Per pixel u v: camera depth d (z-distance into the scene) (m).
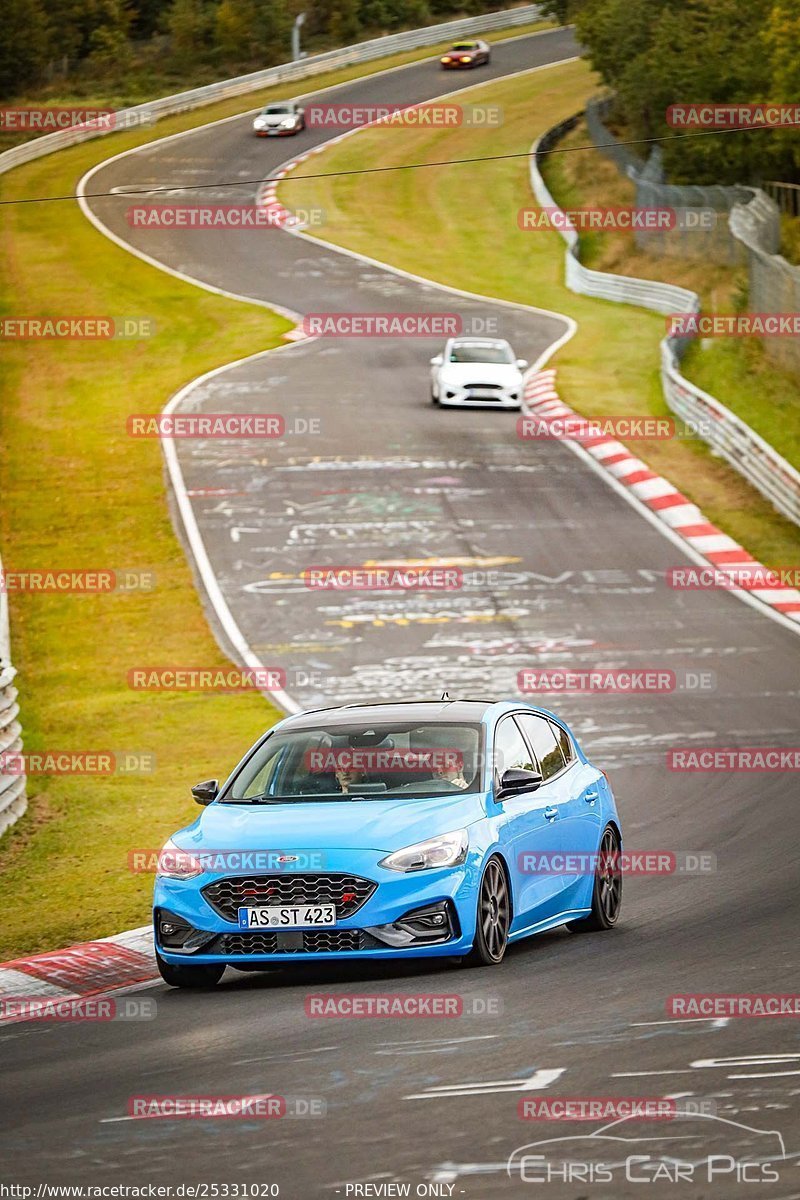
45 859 54.66
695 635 89.62
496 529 112.62
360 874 34.94
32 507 122.94
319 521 115.25
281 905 35.09
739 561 105.25
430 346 178.62
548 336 182.75
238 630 93.88
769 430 136.88
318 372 165.38
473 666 84.31
